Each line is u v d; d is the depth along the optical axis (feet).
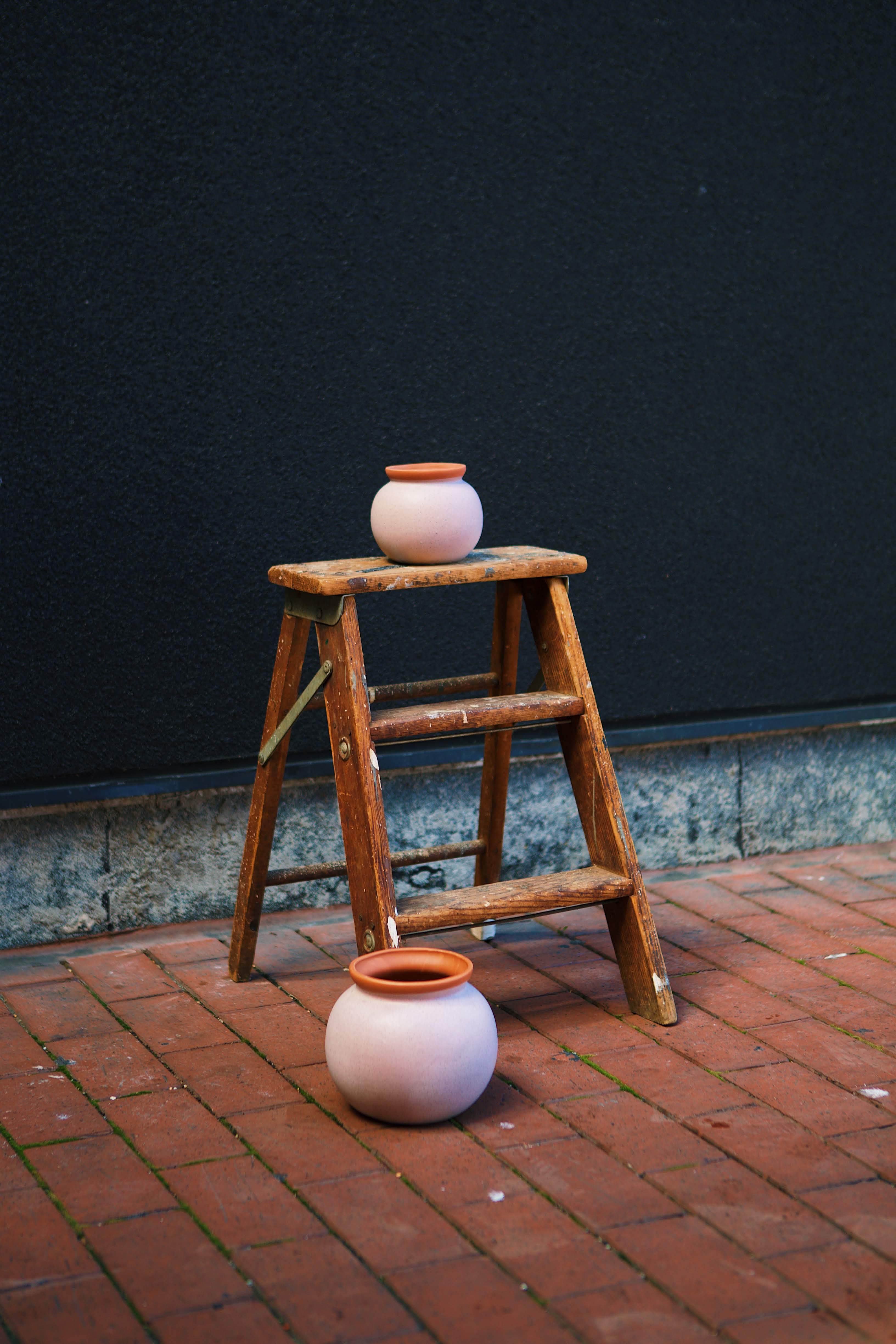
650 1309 7.45
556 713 11.37
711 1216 8.32
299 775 13.61
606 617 14.76
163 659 13.14
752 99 14.53
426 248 13.47
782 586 15.53
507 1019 11.35
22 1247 8.08
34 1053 10.73
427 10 13.11
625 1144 9.21
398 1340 7.22
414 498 10.99
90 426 12.55
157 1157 9.11
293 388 13.21
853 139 15.07
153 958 12.76
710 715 15.51
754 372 15.03
